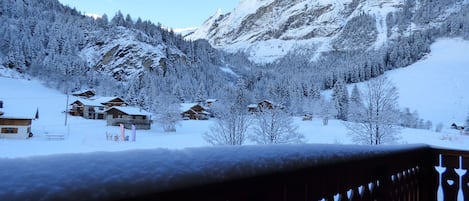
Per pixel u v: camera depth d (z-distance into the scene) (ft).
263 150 3.97
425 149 9.32
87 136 105.29
